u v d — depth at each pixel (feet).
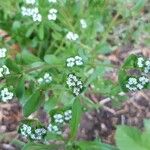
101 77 0.57
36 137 0.46
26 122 0.45
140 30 0.71
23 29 0.68
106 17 0.71
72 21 0.66
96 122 0.66
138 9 0.63
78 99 0.44
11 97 0.46
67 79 0.44
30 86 0.48
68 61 0.46
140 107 0.68
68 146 0.46
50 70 0.49
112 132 0.65
